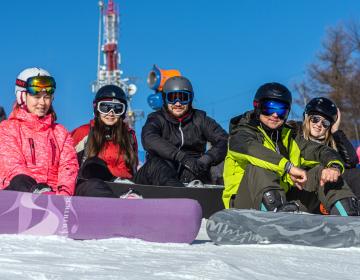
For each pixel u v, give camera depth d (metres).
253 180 4.07
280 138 4.61
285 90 4.53
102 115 6.04
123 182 5.64
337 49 36.12
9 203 3.20
